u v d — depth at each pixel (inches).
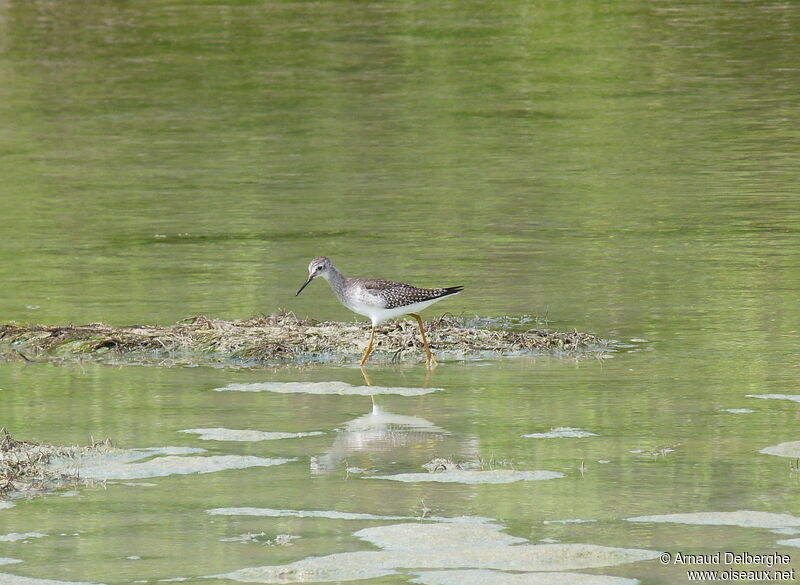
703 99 1459.2
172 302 714.8
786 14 2033.7
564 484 437.7
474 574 366.3
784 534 392.2
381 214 953.5
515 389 556.7
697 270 773.9
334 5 2164.1
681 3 2158.0
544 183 1065.5
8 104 1465.3
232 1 2213.3
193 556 382.6
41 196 1035.3
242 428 507.8
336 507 420.5
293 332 642.8
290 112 1409.9
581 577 362.9
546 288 735.7
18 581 366.3
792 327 649.0
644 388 553.3
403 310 602.9
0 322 675.4
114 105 1457.9
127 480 449.4
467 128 1318.9
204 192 1044.5
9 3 2177.7
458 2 2182.6
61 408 538.9
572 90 1523.1
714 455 465.1
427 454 472.1
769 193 1013.8
